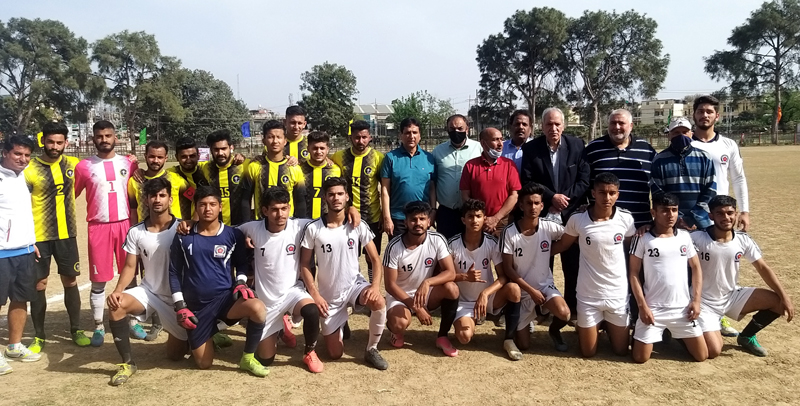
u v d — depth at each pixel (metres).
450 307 4.83
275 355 4.86
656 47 53.75
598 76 56.94
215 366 4.59
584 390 4.04
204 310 4.45
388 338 5.32
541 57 54.16
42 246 5.03
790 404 3.77
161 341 5.30
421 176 5.93
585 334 4.68
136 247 4.55
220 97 63.06
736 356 4.66
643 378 4.24
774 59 51.41
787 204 13.34
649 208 5.38
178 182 5.58
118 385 4.20
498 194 5.51
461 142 5.96
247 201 5.56
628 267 4.85
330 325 4.68
